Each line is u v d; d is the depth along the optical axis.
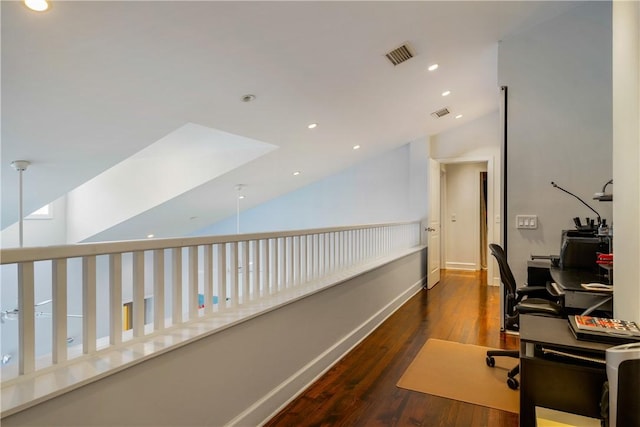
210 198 5.62
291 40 2.54
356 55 3.00
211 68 2.57
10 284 5.16
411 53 3.27
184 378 1.67
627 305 1.78
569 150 3.47
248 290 2.31
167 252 5.92
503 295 3.74
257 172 5.16
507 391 2.54
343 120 4.36
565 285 2.29
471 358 3.11
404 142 6.28
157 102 2.77
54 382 1.23
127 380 1.42
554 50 3.51
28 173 3.33
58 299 1.32
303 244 2.94
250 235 2.29
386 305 4.31
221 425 1.88
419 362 3.03
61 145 2.97
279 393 2.31
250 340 2.09
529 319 1.92
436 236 6.30
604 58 3.37
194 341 1.71
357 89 3.64
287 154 4.87
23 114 2.44
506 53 3.64
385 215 6.62
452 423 2.17
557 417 1.69
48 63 2.04
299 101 3.50
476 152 6.04
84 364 1.37
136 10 1.88
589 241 2.92
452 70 3.92
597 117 3.39
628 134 1.75
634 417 1.23
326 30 2.55
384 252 4.72
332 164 6.17
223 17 2.13
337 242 3.51
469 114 5.68
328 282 3.02
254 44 2.47
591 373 1.59
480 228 7.39
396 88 3.92
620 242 1.88
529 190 3.61
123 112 2.76
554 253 3.53
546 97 3.54
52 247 1.28
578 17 3.44
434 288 5.86
